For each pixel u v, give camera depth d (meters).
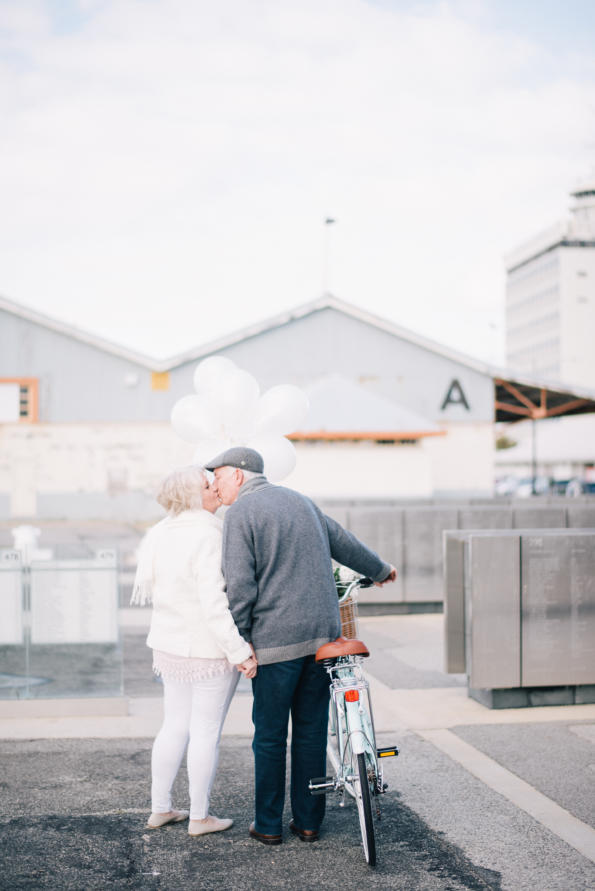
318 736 3.95
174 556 3.95
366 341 30.98
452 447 31.16
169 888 3.45
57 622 6.13
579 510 11.03
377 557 4.26
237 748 5.32
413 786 4.63
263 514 3.86
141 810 4.31
